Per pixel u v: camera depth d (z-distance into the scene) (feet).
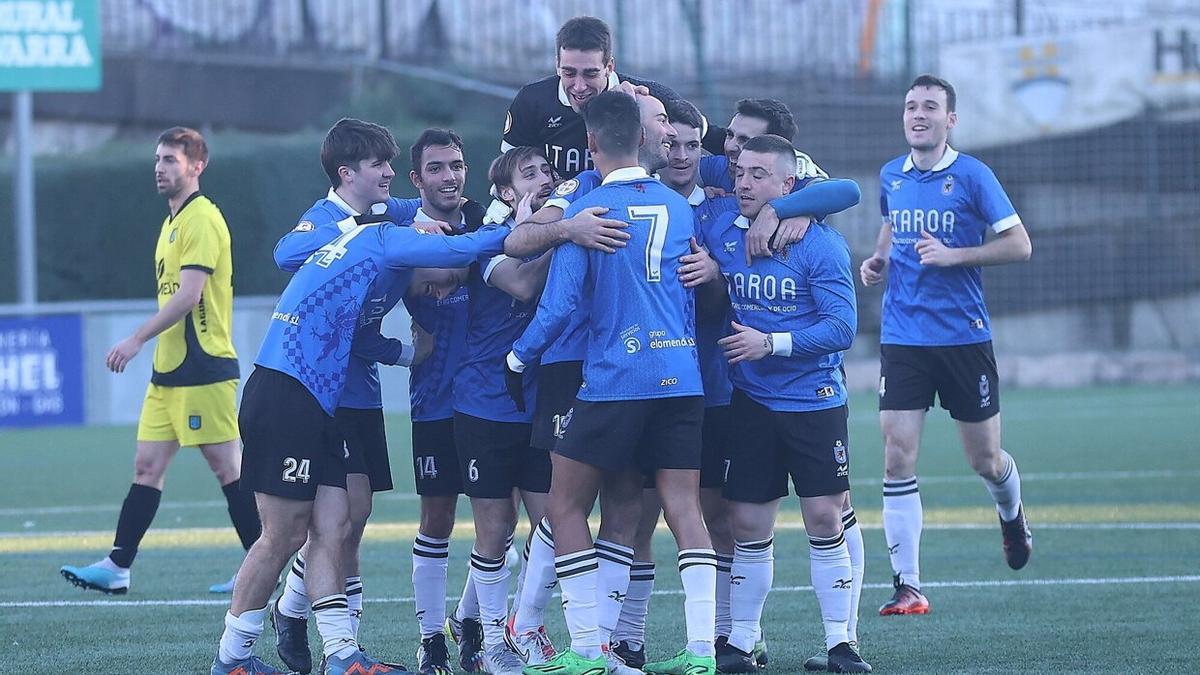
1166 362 190.90
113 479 102.47
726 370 44.93
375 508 87.66
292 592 44.73
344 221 42.24
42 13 140.05
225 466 60.39
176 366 59.26
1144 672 41.60
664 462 40.93
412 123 178.91
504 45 197.57
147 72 191.93
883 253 61.52
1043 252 192.24
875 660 44.32
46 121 190.60
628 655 44.52
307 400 40.60
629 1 190.70
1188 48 190.29
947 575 61.16
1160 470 99.76
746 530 43.57
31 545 73.61
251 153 167.12
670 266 40.75
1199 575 59.41
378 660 45.83
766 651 44.98
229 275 61.57
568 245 40.29
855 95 191.21
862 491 92.02
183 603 56.54
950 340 57.72
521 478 45.11
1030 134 189.88
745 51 192.65
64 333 139.74
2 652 46.75
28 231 140.46
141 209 172.04
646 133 42.24
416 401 46.24
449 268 42.91
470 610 46.91
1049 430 128.88
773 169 43.11
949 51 190.08
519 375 40.63
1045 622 50.16
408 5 197.26
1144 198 193.26
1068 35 188.75
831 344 42.24
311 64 191.93
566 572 40.55
